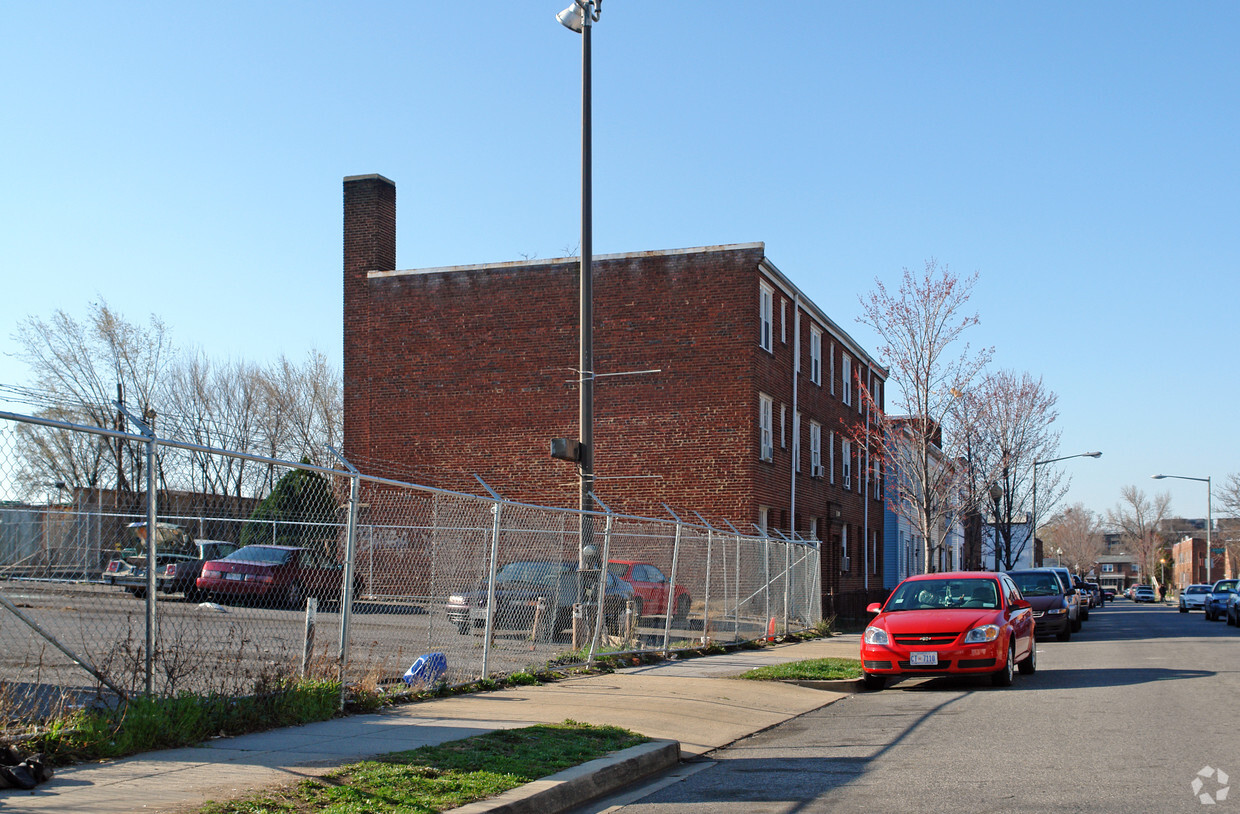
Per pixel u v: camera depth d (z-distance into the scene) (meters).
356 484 10.63
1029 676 16.80
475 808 6.73
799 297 35.31
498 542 13.23
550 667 14.48
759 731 11.25
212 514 9.52
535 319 32.25
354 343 33.78
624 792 8.18
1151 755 9.19
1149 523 141.00
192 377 47.66
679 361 31.12
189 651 9.13
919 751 9.67
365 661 12.52
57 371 39.47
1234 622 35.28
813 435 37.59
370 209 34.38
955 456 37.81
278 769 7.45
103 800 6.36
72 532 7.86
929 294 33.72
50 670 8.16
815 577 27.36
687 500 30.61
